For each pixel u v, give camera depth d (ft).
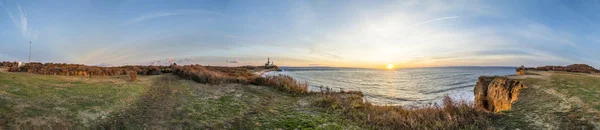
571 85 37.52
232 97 39.27
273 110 31.71
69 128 20.15
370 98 66.85
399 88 97.86
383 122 25.58
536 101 31.09
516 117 25.44
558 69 81.10
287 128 24.07
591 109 24.54
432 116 26.20
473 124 23.97
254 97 40.52
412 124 23.94
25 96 26.43
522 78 49.29
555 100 29.89
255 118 27.48
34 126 19.40
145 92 38.14
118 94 34.04
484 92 54.65
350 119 27.30
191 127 23.24
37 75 46.11
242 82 58.49
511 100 38.24
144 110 27.45
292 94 45.47
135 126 22.20
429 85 112.98
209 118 26.50
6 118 19.84
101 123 22.11
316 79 145.38
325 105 34.12
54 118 21.48
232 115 28.25
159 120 24.39
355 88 92.38
